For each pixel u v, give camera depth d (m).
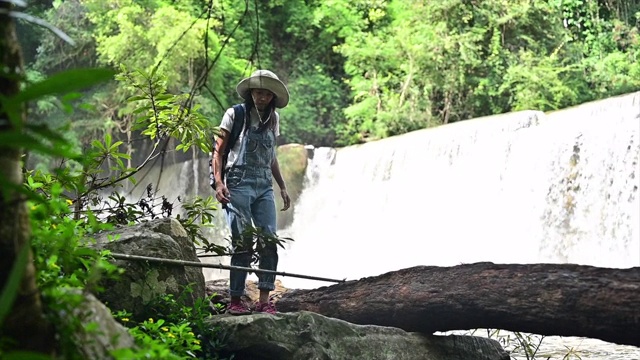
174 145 25.20
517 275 4.82
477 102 26.23
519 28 26.72
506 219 18.25
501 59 26.20
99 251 4.46
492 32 26.77
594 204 16.56
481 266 5.03
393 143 21.52
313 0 30.94
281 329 4.89
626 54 26.00
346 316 5.55
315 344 4.90
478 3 26.78
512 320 4.80
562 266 4.73
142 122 5.71
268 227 5.85
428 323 5.23
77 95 2.29
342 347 5.00
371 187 21.44
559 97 24.55
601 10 28.20
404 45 26.59
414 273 5.33
